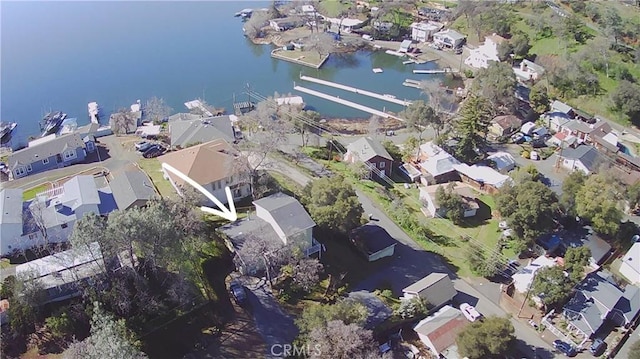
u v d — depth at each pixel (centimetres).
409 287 5122
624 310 5041
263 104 9250
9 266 4941
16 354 4128
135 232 4250
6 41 15100
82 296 4453
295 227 5231
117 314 4366
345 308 4441
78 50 14200
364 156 7256
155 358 4297
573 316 4972
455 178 7338
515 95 9194
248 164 6234
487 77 9244
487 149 8075
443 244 6056
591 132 8125
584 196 6003
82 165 7231
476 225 6412
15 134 9612
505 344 4322
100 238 4250
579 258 5344
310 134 8394
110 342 3509
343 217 5444
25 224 5191
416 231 6172
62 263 4484
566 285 5022
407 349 4659
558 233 6031
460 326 4731
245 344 4497
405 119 8619
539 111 9012
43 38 15325
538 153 7950
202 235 5197
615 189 6397
